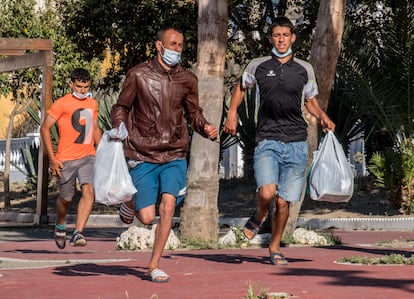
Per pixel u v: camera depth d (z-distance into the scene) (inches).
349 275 485.4
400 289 421.7
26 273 524.1
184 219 823.1
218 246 761.0
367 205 1285.7
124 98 444.5
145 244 754.2
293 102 507.8
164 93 445.1
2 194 1795.0
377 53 1240.8
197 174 821.2
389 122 1214.9
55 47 1641.2
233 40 1546.5
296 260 597.0
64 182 608.7
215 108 828.6
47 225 1237.1
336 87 1374.3
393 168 1210.0
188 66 1535.4
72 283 465.7
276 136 512.7
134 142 444.8
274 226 543.8
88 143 615.5
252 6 1510.8
